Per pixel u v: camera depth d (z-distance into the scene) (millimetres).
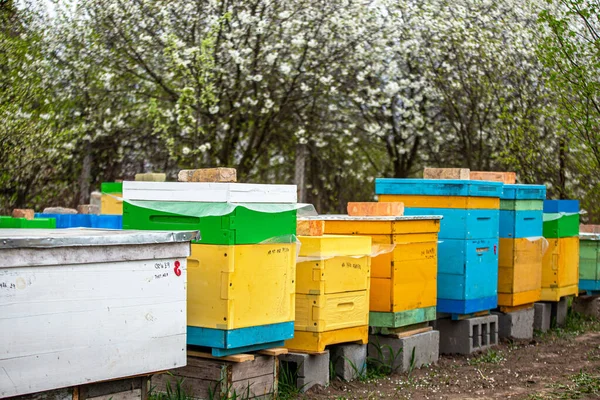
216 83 16875
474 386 7938
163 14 16547
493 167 18516
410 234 8547
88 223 10305
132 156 18703
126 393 5426
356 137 19203
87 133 17562
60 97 16875
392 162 19875
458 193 9383
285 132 18688
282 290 6695
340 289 7500
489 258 9969
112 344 5156
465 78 17672
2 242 4523
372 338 8555
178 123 16312
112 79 17141
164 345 5477
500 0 17891
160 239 5348
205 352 6445
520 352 10086
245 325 6359
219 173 6695
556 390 7797
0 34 13305
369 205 8586
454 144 19094
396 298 8344
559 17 16484
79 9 17078
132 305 5266
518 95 16750
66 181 17812
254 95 17281
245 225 6316
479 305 9766
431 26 17328
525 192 10812
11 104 12859
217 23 15781
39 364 4777
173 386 6602
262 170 19578
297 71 17453
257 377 6641
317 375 7410
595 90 9719
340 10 16953
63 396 5012
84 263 4973
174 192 6410
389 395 7402
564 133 13656
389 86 17016
